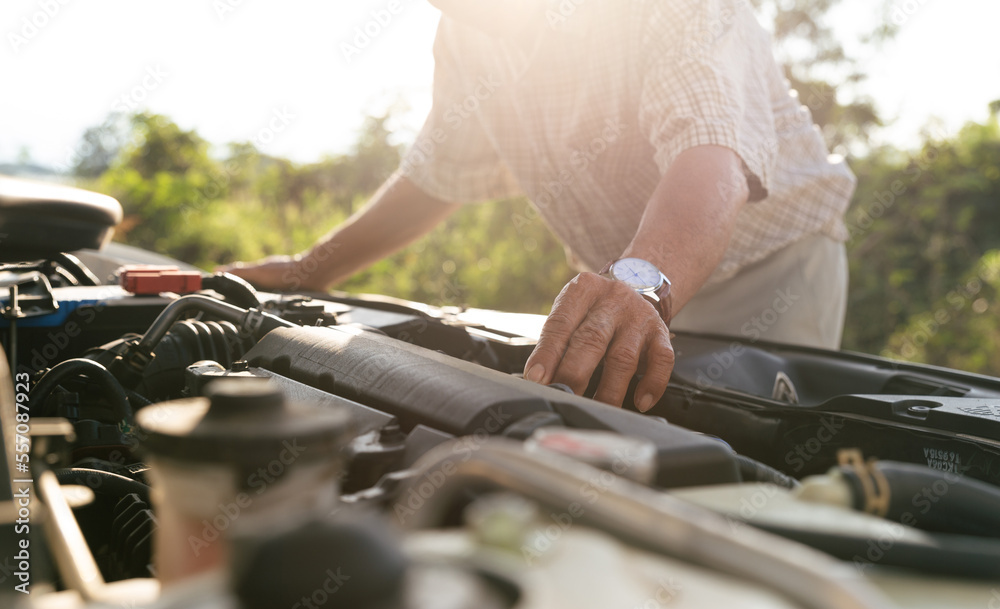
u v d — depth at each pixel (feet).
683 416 3.89
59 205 3.06
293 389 2.59
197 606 1.04
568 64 5.68
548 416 2.03
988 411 2.94
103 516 2.56
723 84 4.59
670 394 3.97
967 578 1.51
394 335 4.51
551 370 3.07
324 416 1.37
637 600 1.15
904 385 4.11
